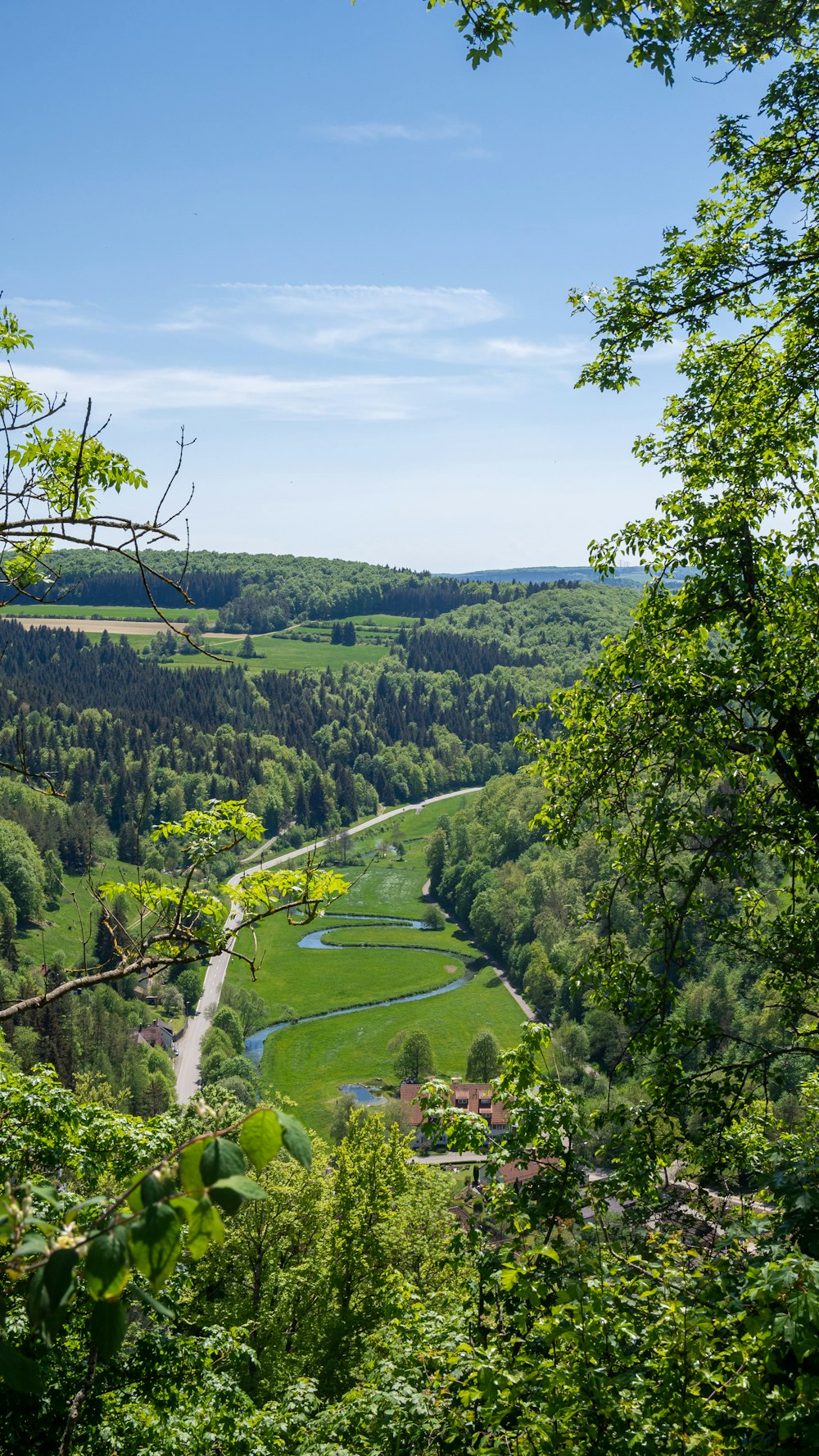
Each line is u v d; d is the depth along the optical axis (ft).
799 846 41.78
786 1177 20.95
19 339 28.76
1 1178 9.05
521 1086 30.71
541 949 376.27
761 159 41.16
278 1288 96.27
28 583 21.39
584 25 27.25
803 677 40.01
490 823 567.18
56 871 406.62
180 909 27.63
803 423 43.52
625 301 43.60
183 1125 51.26
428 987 410.93
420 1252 97.66
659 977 42.09
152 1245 7.35
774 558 43.65
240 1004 373.40
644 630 44.57
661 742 42.14
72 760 641.81
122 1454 40.55
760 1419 17.56
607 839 45.93
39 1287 7.32
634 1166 33.71
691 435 46.88
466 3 27.40
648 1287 22.06
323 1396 91.25
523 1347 23.97
